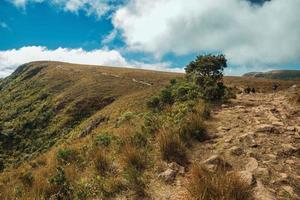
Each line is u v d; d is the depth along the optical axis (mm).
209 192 5219
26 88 164000
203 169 6320
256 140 8555
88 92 117250
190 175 6434
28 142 96688
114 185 6348
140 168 7230
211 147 8289
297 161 7148
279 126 10125
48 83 155375
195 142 8797
